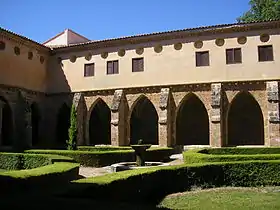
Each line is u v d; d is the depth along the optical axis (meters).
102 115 42.47
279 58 30.88
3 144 37.22
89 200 9.02
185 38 34.06
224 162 17.12
